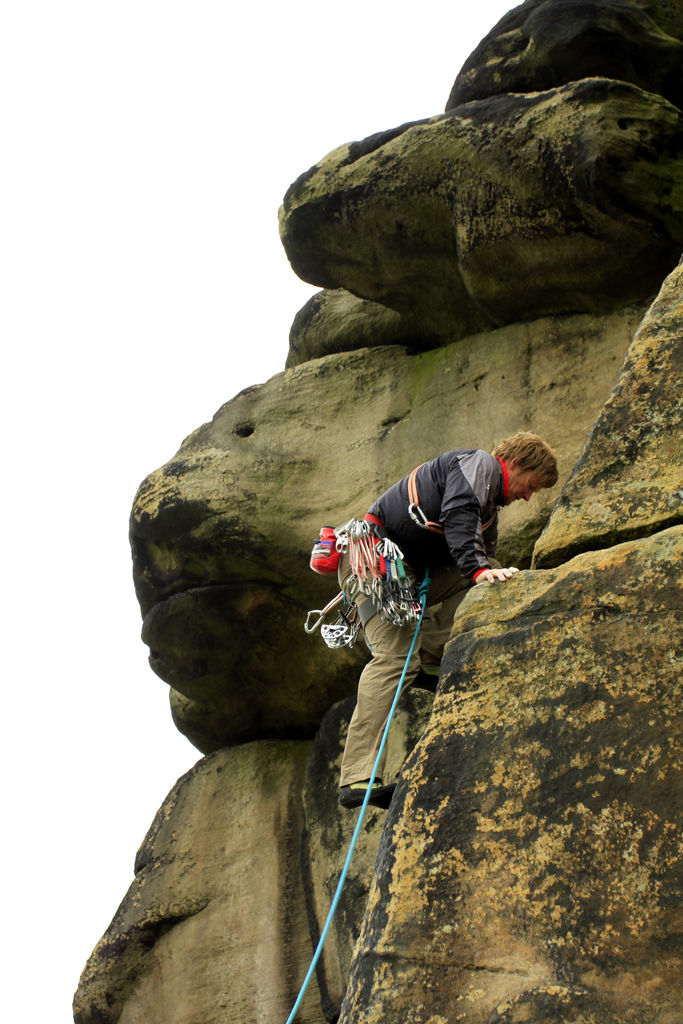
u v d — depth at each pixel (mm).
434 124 7426
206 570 8164
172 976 7926
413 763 4203
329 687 8320
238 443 8266
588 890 3713
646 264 7086
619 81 7039
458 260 7523
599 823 3801
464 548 4961
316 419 8172
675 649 4000
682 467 4496
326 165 7969
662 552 4211
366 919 3982
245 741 8766
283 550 7891
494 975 3660
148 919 8125
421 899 3887
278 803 8211
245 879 8016
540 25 7570
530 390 7316
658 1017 3445
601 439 4691
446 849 3947
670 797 3762
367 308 8516
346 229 7891
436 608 5637
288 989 7500
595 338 7270
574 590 4273
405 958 3785
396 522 5359
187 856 8297
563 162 6816
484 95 7805
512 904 3768
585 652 4125
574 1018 3486
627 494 4512
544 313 7543
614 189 6723
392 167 7559
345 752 5328
